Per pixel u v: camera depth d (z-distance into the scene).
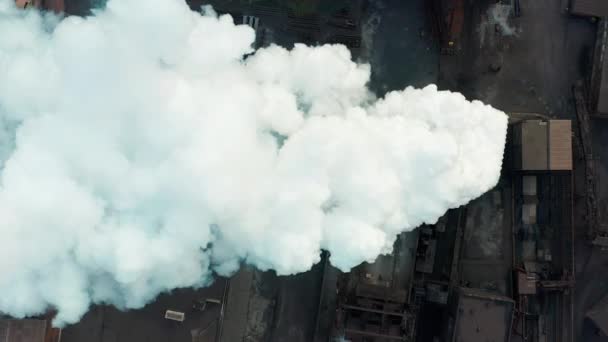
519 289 38.00
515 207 39.38
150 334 37.31
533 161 36.84
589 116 39.12
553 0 39.34
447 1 38.12
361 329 34.91
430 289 37.84
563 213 38.41
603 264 39.31
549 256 38.84
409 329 35.88
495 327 35.12
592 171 38.84
